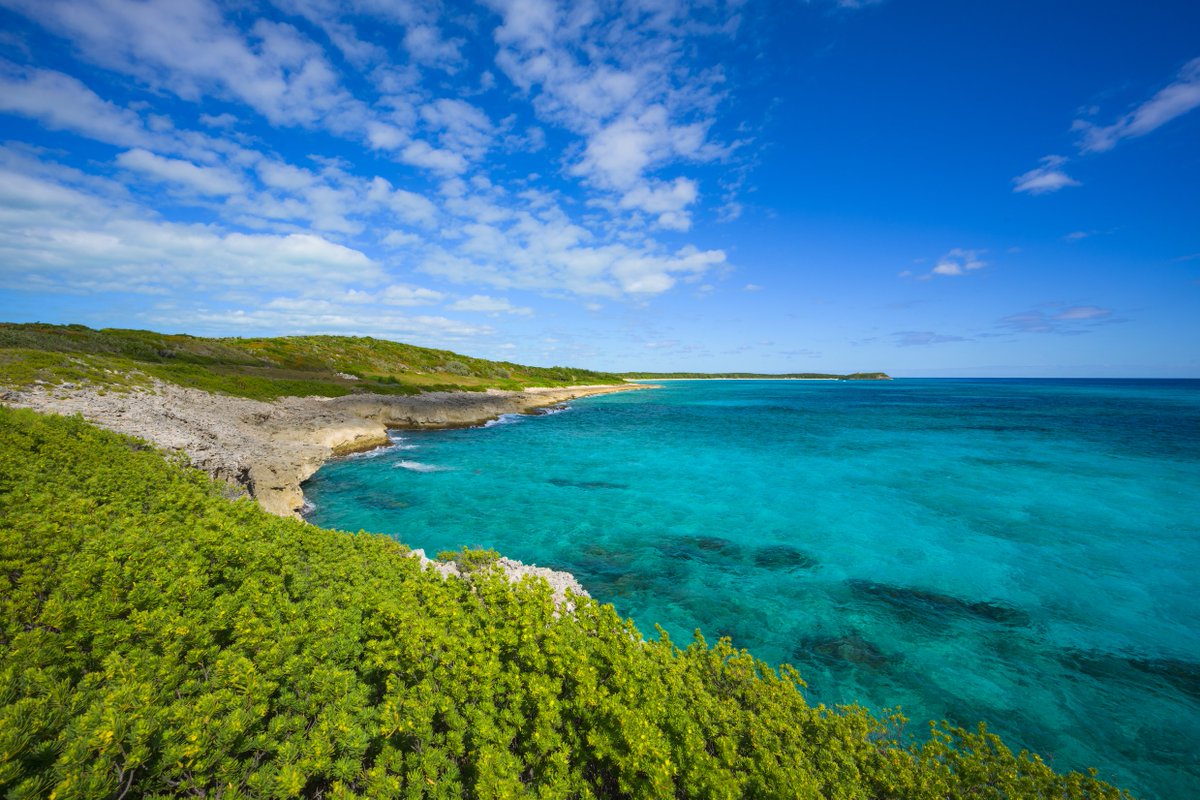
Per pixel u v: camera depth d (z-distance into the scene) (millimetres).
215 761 4648
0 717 4160
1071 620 16594
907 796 6863
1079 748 11219
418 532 23875
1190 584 19203
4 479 10625
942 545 23156
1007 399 121812
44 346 44000
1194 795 10055
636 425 66688
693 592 18453
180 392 37875
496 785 5062
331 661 6398
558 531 24531
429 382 86938
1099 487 33188
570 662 7145
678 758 6289
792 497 30984
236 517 11648
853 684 13328
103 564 7105
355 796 4742
